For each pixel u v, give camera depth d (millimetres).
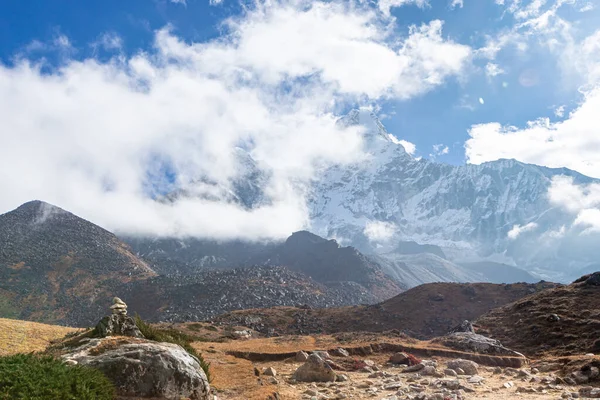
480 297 120875
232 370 24000
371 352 41500
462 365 31062
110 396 13539
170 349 15930
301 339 49969
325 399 20281
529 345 51562
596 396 21234
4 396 11109
